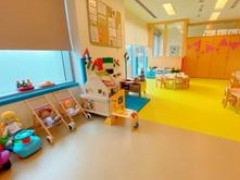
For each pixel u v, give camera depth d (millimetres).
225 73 5699
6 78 1925
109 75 2482
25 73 2121
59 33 2273
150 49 6203
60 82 2561
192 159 1457
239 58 5414
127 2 3795
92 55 2654
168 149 1604
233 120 2254
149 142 1729
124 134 1902
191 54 5984
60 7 2246
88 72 2553
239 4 4062
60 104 2225
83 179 1241
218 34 5609
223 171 1313
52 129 2037
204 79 5699
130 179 1239
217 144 1683
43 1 2016
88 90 2275
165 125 2127
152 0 3695
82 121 2256
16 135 1560
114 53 3256
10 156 1521
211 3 3971
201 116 2406
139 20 5211
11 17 1717
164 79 4324
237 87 2895
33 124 2020
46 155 1532
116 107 2223
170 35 6379
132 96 3393
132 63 5082
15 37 1776
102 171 1321
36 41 1992
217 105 2879
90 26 2510
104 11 2785
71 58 2578
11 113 1673
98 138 1817
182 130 1985
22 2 1799
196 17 5324
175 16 5156
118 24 3270
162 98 3361
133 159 1463
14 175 1295
